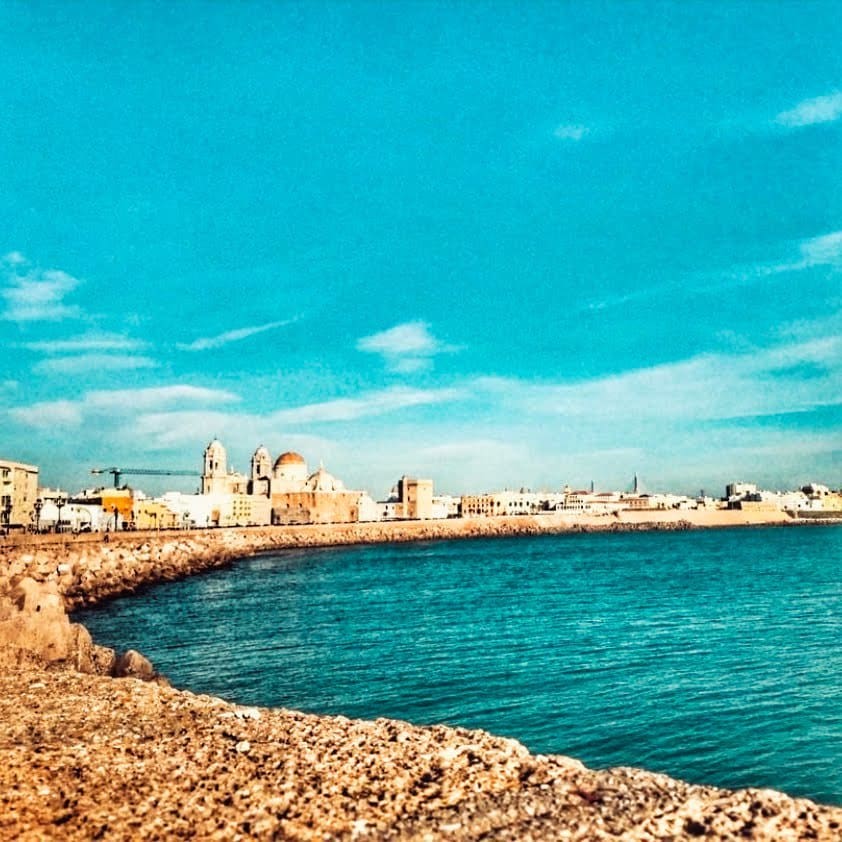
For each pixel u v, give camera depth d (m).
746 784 29.80
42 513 181.50
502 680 45.84
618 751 33.34
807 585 97.62
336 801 17.22
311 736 22.97
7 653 39.12
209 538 197.75
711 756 32.53
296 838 15.15
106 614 82.12
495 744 21.69
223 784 18.23
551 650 55.34
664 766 31.66
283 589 108.44
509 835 15.30
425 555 195.25
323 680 46.84
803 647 54.12
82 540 130.62
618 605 81.44
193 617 78.31
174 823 15.79
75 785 18.08
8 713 26.56
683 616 71.38
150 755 20.92
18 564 91.38
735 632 61.28
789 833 15.50
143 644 62.00
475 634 63.81
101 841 14.78
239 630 68.50
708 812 16.56
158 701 28.61
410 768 19.56
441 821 16.00
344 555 197.88
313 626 70.19
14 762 19.64
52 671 35.78
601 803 17.06
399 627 68.75
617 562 155.12
